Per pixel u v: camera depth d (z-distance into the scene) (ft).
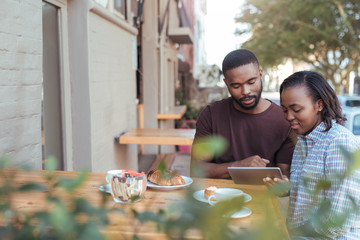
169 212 1.82
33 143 9.27
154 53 27.40
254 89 7.99
